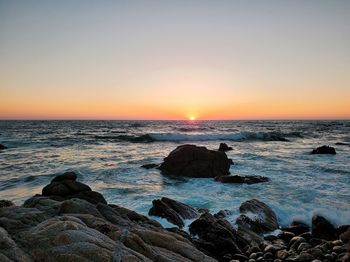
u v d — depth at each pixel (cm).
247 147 3812
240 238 998
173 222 1127
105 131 6919
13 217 612
